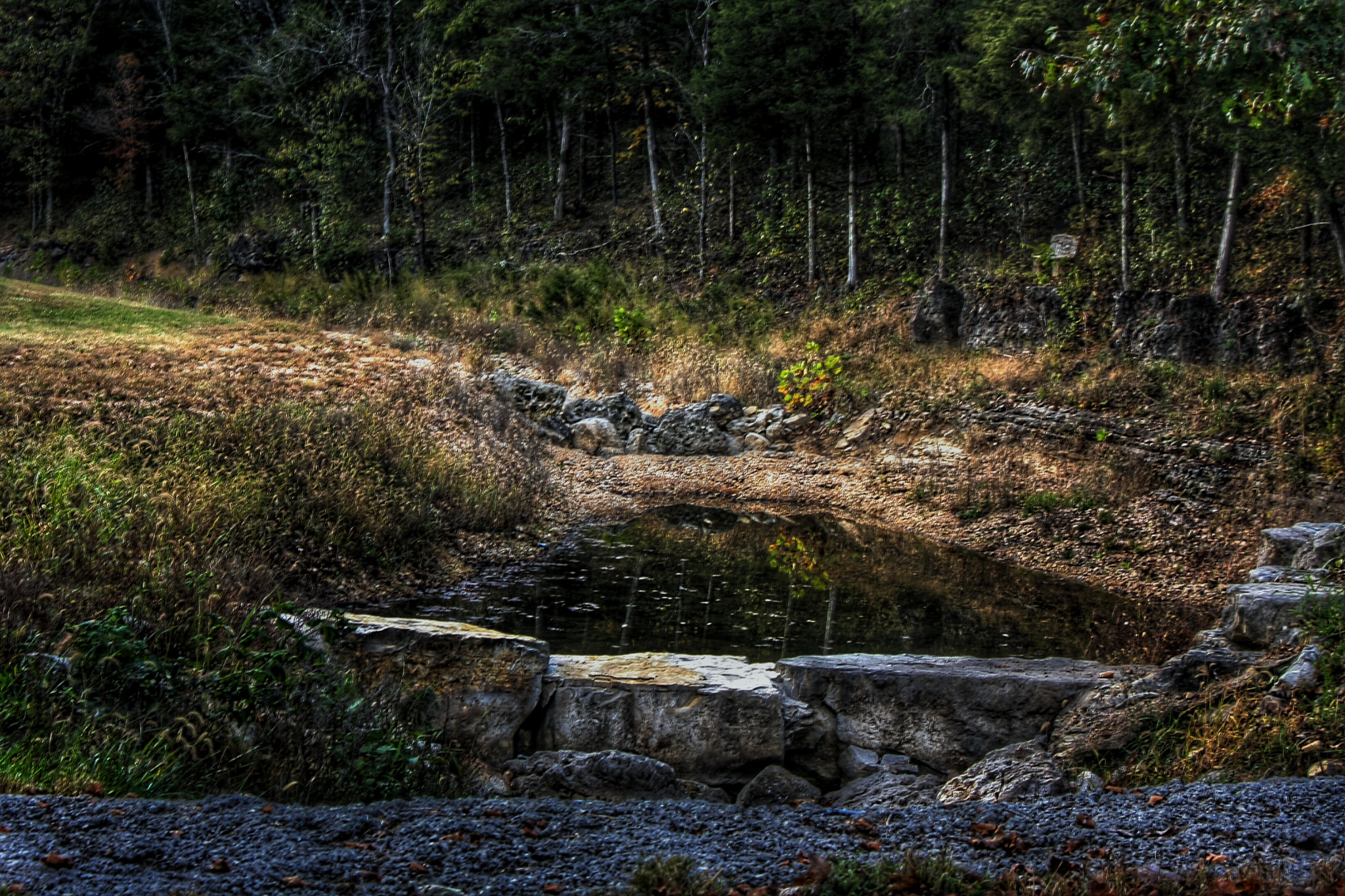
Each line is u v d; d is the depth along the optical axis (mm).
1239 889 3232
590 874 3371
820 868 3277
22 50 42281
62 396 12562
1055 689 6383
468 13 36188
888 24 28109
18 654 5434
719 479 15953
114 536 7625
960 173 32250
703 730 6277
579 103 35406
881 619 9414
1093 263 24719
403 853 3510
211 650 6043
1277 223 24031
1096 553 11930
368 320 23797
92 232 41750
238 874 3252
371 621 6648
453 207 39719
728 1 29875
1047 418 16141
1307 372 16812
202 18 44438
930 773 6406
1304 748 5059
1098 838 3803
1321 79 8578
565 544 11945
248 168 42469
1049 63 9547
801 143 29047
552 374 20516
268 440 11367
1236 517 12156
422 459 12312
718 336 24375
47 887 3076
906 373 20016
